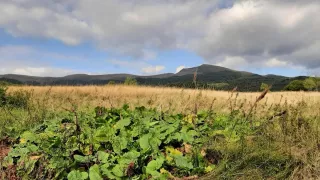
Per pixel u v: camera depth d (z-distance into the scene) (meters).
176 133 4.91
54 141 4.37
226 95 9.82
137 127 5.00
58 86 17.30
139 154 4.24
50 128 5.21
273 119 5.32
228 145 4.46
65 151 4.23
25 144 4.57
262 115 6.04
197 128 5.30
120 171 3.90
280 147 4.46
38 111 6.59
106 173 3.83
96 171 3.83
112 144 4.55
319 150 4.35
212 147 4.55
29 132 4.88
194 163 4.35
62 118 5.86
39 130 5.41
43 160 4.04
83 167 4.12
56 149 4.20
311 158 4.20
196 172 4.19
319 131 4.80
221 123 5.55
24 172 3.89
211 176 3.99
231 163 4.16
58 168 3.94
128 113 5.94
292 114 5.32
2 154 4.51
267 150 4.32
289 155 4.27
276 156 4.29
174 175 4.17
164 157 4.40
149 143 4.50
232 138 4.76
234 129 5.12
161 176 3.93
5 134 5.35
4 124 5.88
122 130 5.02
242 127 5.21
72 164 4.02
